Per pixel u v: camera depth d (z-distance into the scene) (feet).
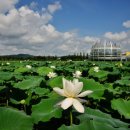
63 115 11.87
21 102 17.22
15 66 63.87
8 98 18.03
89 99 17.58
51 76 33.12
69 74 47.01
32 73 42.96
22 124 9.39
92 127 8.74
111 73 36.11
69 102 10.08
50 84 21.42
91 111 12.51
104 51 242.17
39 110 12.38
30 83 21.48
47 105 12.62
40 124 12.66
